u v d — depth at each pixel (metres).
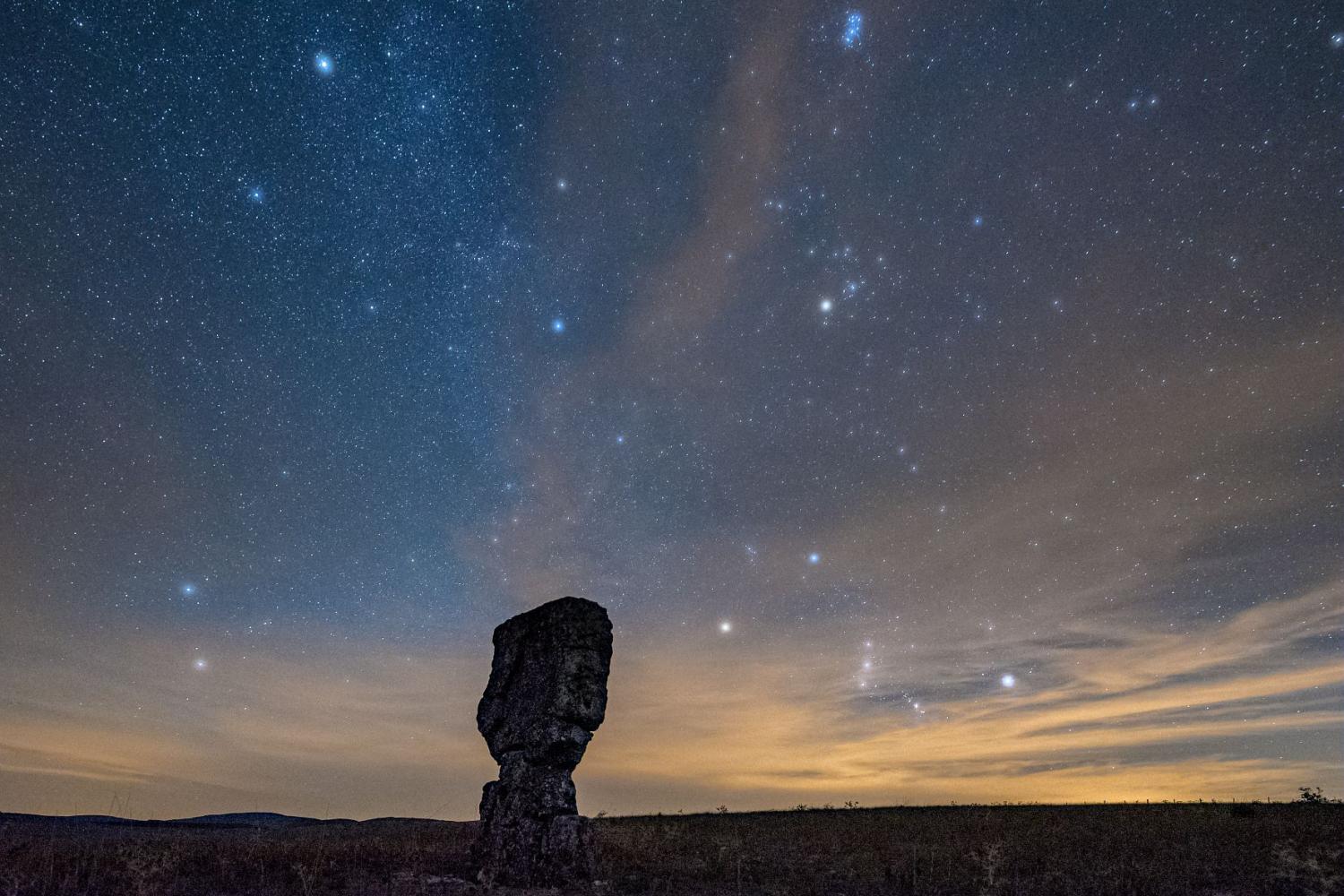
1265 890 19.05
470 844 25.36
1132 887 19.03
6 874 17.78
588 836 20.08
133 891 16.64
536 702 21.25
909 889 19.78
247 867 19.75
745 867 22.19
